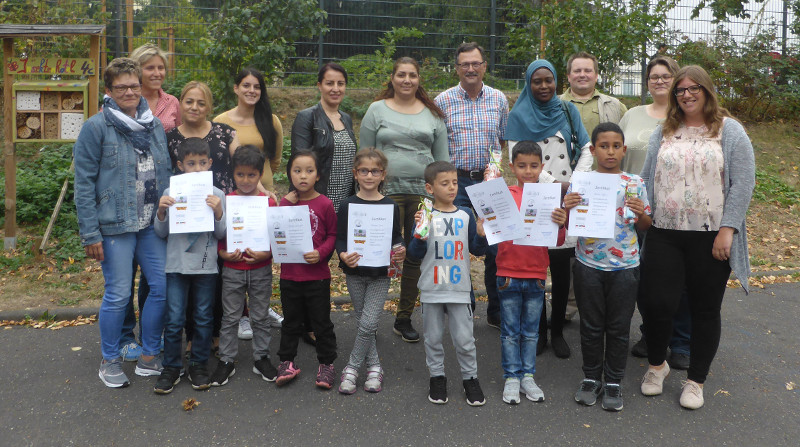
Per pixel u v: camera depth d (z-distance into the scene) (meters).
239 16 9.39
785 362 4.70
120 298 4.06
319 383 4.12
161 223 4.05
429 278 3.96
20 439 3.48
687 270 3.97
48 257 6.65
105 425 3.64
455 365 4.59
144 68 4.66
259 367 4.31
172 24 11.16
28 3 10.16
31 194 7.59
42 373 4.34
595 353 4.01
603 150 3.93
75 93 6.75
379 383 4.15
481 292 6.30
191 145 4.09
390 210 4.09
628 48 10.34
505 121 5.26
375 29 12.38
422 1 12.72
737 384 4.30
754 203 9.42
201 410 3.83
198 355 4.16
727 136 3.85
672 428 3.68
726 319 5.63
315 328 4.17
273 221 4.08
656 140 4.10
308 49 11.93
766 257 7.64
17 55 9.80
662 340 4.07
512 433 3.60
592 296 3.97
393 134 4.87
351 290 4.24
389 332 5.27
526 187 4.00
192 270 4.03
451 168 4.00
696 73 3.86
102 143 3.97
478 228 3.99
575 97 5.29
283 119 10.12
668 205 3.93
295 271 4.12
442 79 11.58
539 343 4.80
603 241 3.94
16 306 5.57
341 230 4.18
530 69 4.77
